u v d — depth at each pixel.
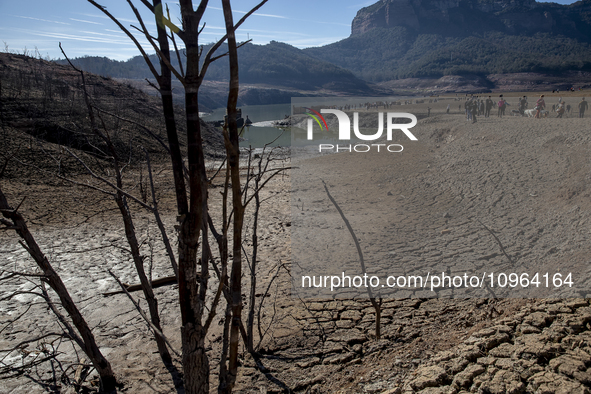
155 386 3.65
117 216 10.46
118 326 5.01
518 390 2.51
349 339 4.18
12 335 4.80
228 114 1.77
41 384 3.68
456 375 2.89
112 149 3.21
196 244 1.90
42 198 11.34
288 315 4.90
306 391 3.35
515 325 3.42
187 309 1.95
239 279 2.04
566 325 3.13
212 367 3.89
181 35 1.62
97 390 3.63
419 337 4.00
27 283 6.39
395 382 3.14
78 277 6.68
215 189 13.83
